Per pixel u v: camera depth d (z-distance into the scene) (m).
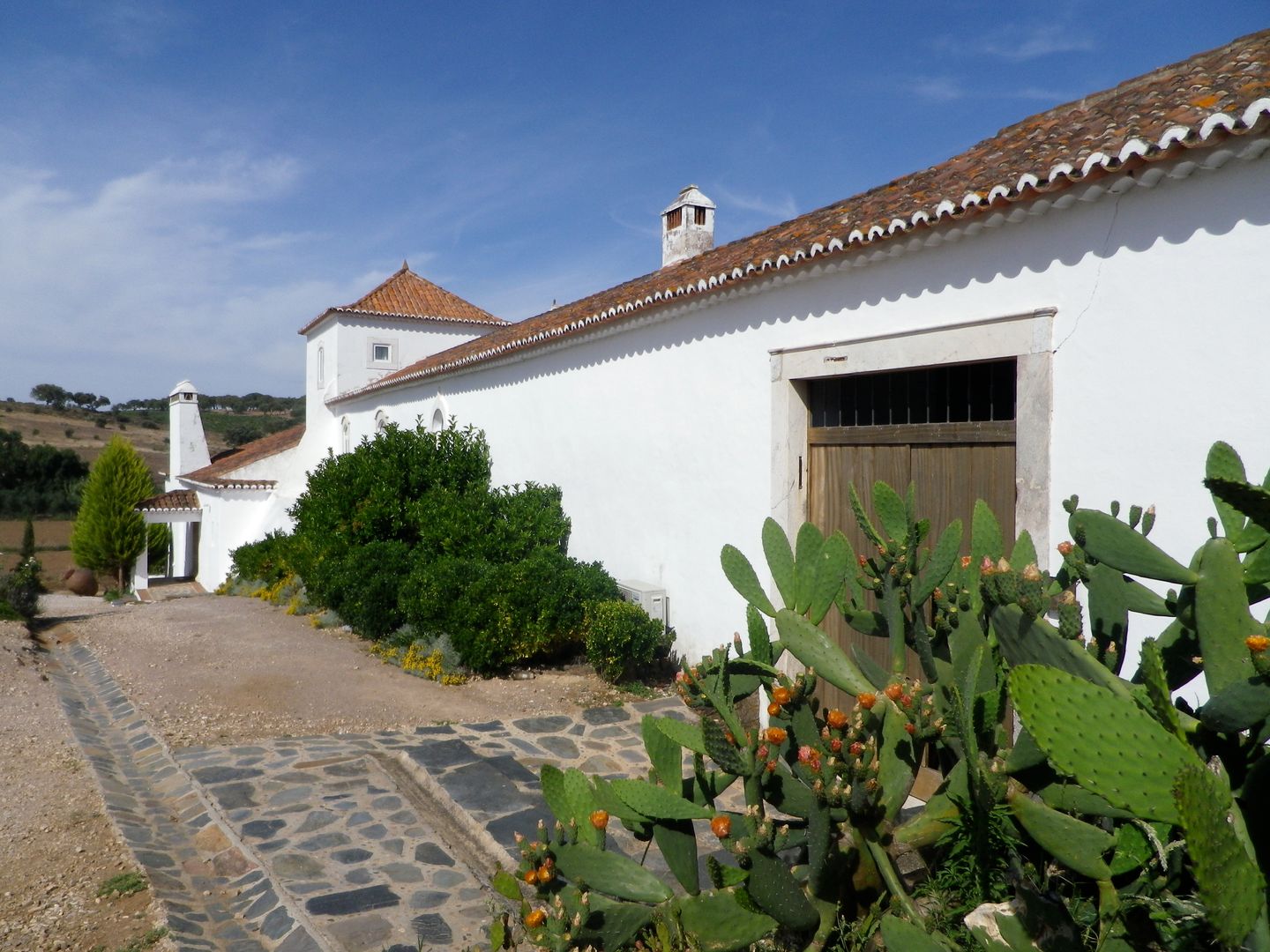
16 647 9.67
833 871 2.76
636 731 6.70
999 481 5.03
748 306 6.82
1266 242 3.70
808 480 6.45
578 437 9.65
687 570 7.71
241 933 3.96
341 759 6.09
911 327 5.34
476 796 5.24
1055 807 2.58
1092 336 4.35
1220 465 2.65
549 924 2.70
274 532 19.61
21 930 3.96
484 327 21.25
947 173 5.75
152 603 15.86
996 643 2.91
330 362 20.20
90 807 5.40
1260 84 3.82
